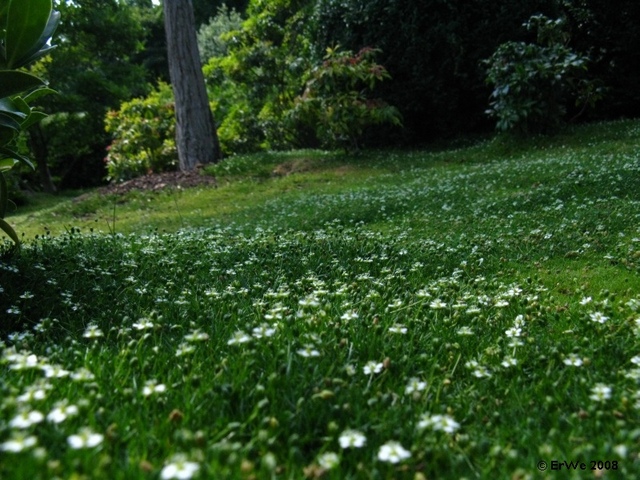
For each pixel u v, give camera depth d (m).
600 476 1.76
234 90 22.77
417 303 3.60
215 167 14.34
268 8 20.31
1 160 4.54
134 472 1.69
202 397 2.28
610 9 14.62
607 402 2.27
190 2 15.27
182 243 5.96
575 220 6.39
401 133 15.48
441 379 2.63
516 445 2.07
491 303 3.74
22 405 2.01
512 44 12.43
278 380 2.35
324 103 14.27
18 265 4.52
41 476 1.58
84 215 12.04
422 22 14.38
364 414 2.19
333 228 7.33
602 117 15.37
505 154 12.38
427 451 1.90
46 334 3.20
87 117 26.50
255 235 6.61
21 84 3.51
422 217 7.64
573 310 3.64
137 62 35.72
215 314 3.55
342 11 15.52
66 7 25.58
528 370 2.78
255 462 1.87
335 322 3.14
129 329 3.08
